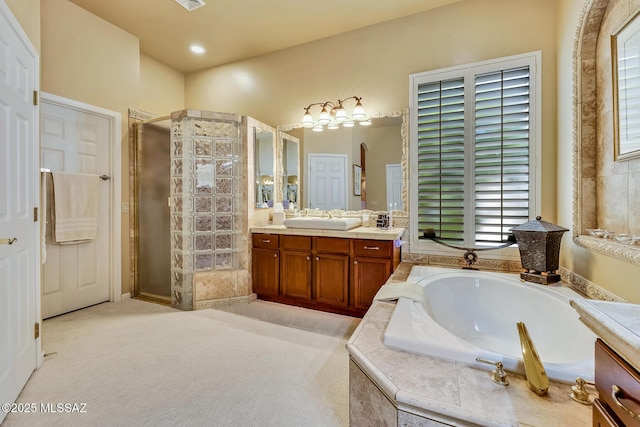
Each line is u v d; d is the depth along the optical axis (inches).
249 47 136.2
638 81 55.9
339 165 125.8
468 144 104.3
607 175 67.1
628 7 58.6
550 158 93.7
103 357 75.1
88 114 113.3
